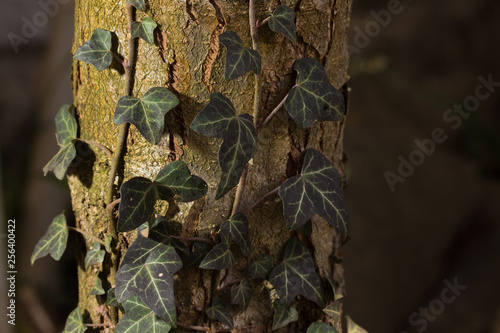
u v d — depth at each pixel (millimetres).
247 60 577
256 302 629
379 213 1861
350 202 1857
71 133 635
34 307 1514
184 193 590
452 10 1959
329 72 627
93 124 623
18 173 1706
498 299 1721
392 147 1893
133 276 588
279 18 586
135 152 603
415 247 1875
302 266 631
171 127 597
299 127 603
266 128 609
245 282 618
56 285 1600
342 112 610
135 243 594
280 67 602
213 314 613
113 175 606
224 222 599
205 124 571
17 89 1769
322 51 614
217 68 591
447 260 1906
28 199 1630
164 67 589
